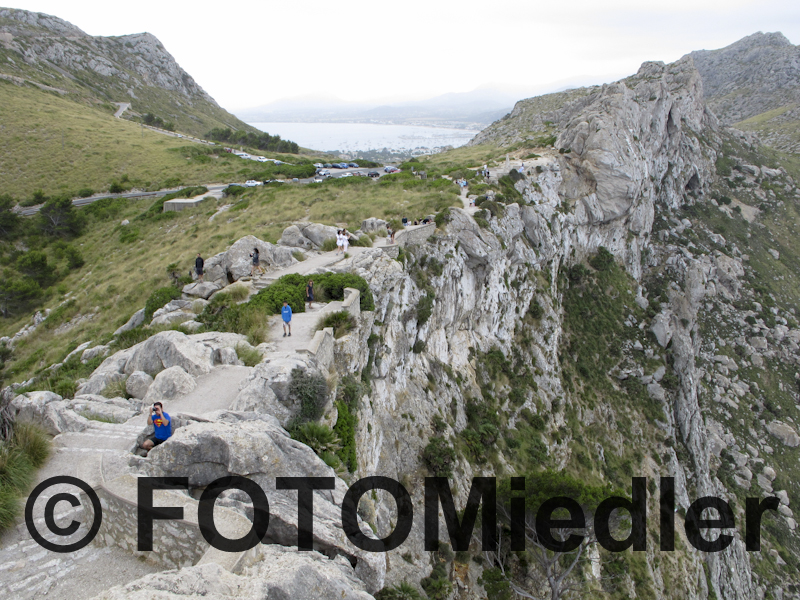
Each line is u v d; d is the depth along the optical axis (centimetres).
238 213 5072
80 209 6406
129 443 1157
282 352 1667
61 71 13112
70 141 8206
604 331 6025
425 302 3516
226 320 2081
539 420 4434
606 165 6588
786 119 15250
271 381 1381
